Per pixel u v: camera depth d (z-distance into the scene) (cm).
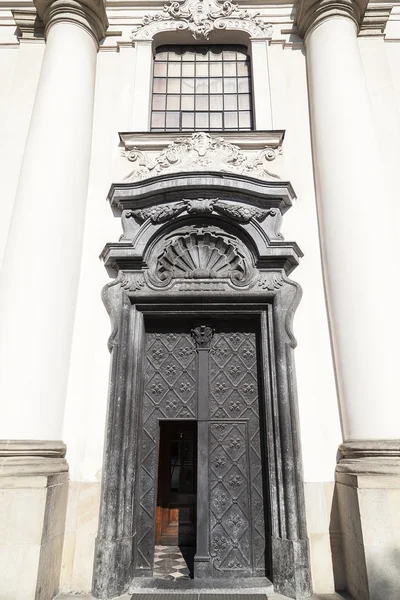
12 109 620
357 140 530
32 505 387
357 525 398
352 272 482
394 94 623
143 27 668
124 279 520
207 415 502
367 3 629
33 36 669
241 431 500
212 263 532
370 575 374
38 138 537
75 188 530
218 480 487
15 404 433
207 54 686
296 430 466
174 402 510
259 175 567
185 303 515
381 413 433
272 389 488
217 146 579
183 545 589
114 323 502
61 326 478
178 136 586
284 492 452
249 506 477
